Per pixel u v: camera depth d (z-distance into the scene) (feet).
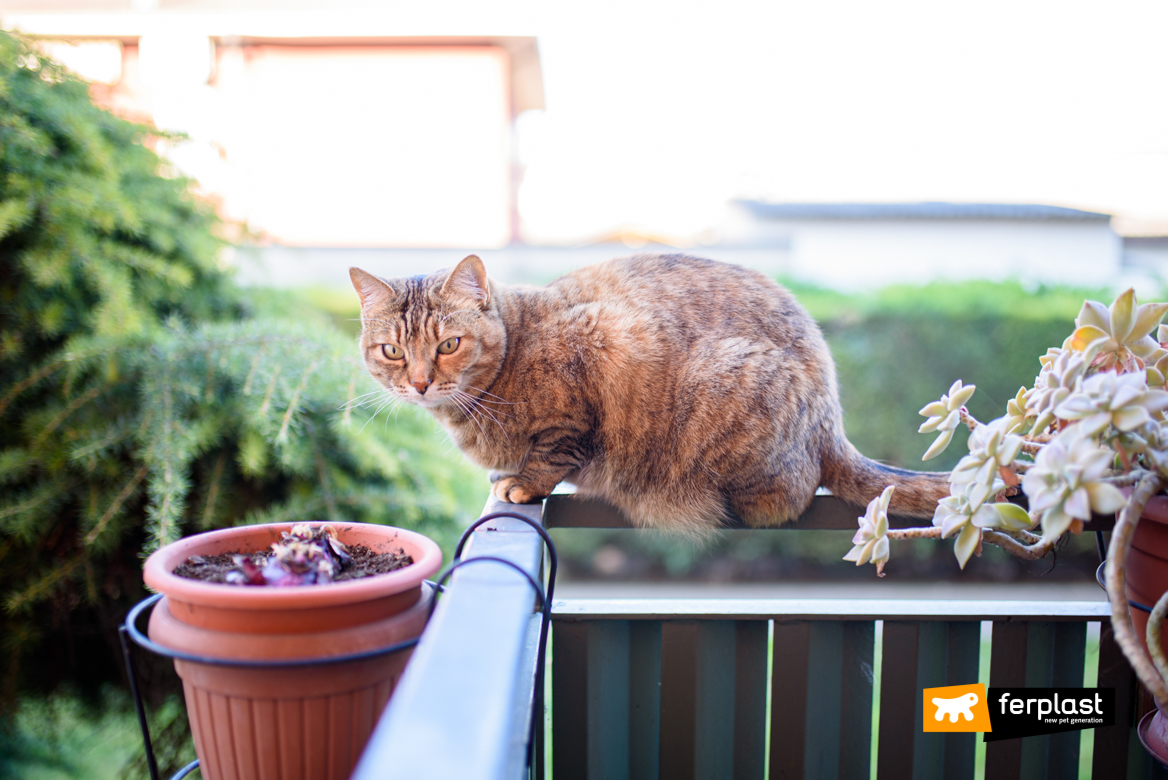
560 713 4.34
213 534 3.48
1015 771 4.33
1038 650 4.27
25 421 6.59
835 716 4.38
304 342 7.22
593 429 5.14
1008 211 26.48
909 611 4.23
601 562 17.89
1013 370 16.52
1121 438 2.78
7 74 6.77
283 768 2.90
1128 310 3.10
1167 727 3.37
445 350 5.20
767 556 17.34
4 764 7.34
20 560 6.59
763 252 26.89
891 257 27.14
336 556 3.32
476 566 2.93
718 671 4.35
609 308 5.22
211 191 9.74
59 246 6.81
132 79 16.58
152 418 6.56
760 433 4.90
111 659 7.27
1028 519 3.11
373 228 20.76
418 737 1.68
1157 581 3.22
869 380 16.98
